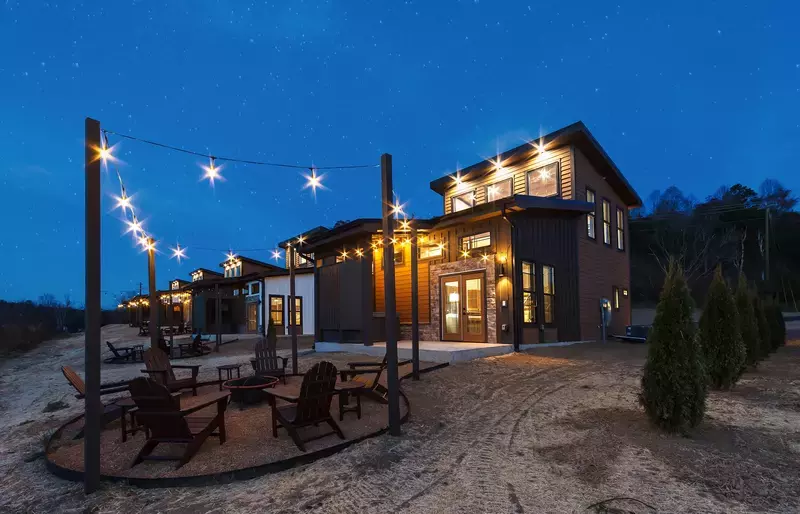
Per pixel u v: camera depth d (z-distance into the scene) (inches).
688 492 126.7
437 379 306.0
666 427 175.2
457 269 489.1
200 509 128.8
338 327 488.4
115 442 187.3
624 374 303.4
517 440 177.9
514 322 433.4
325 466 157.8
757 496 123.4
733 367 241.9
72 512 131.2
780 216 1357.0
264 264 1130.0
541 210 489.7
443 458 162.2
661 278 1267.2
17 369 602.5
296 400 170.1
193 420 186.9
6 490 152.7
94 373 145.4
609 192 641.6
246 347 671.8
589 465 148.1
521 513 119.4
